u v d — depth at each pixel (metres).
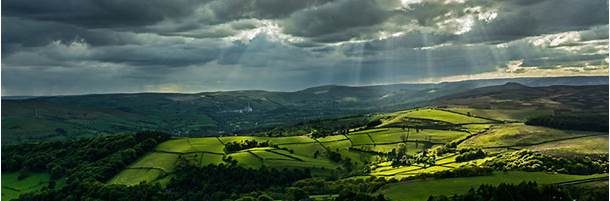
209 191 178.12
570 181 137.25
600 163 180.62
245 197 154.75
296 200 151.88
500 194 119.19
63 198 175.75
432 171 178.75
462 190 133.50
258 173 190.00
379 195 134.25
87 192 173.25
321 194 158.62
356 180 176.00
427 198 128.88
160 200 168.12
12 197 185.50
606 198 116.50
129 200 165.50
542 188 119.56
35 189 190.75
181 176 191.50
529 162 179.75
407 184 150.12
